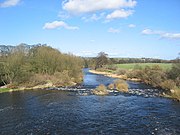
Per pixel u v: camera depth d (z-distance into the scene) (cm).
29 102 5356
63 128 3425
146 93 6500
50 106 4916
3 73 7894
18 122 3750
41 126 3531
